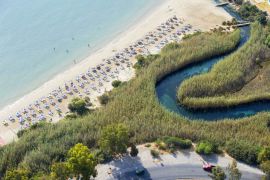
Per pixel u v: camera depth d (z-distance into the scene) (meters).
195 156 158.38
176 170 152.88
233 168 143.12
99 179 149.38
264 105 196.75
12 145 169.25
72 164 140.00
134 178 150.00
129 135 167.00
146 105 190.25
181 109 195.12
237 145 158.62
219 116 191.00
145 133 168.75
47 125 181.38
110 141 153.00
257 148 155.62
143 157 158.50
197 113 192.88
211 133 170.12
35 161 156.12
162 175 151.12
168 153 159.88
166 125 174.12
